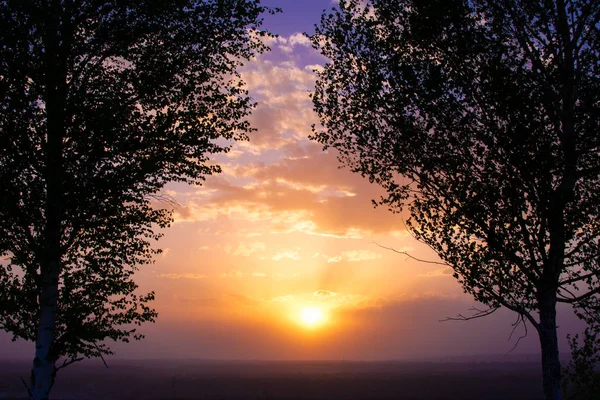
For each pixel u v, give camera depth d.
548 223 10.97
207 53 12.06
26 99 10.54
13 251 11.55
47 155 10.88
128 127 10.99
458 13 11.11
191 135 11.26
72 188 10.77
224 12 11.89
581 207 10.69
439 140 11.52
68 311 12.29
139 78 11.25
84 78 11.62
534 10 10.62
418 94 11.33
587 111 10.29
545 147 10.48
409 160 11.80
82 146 10.91
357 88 12.06
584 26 10.49
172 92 11.48
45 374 11.21
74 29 11.24
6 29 10.19
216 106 11.77
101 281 12.49
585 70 10.55
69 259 12.31
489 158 10.98
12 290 11.88
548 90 10.55
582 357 11.52
